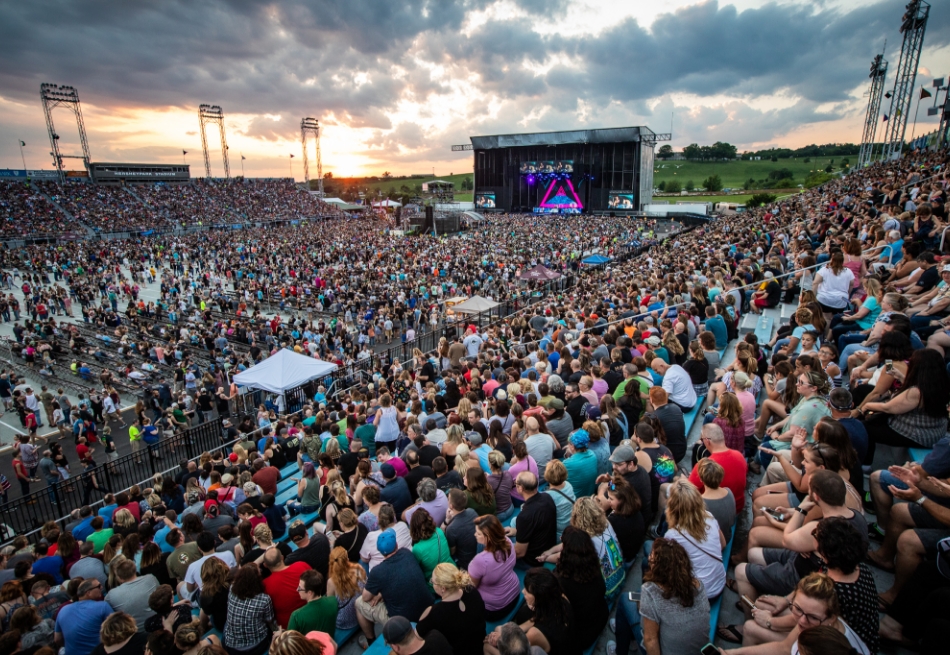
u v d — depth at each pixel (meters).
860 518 3.60
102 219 66.75
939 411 4.92
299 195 98.25
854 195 24.84
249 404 18.88
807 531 3.85
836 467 4.17
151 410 19.61
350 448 9.28
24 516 13.03
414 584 4.56
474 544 5.29
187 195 82.88
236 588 4.80
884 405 5.15
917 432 5.00
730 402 5.70
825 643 2.62
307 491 8.30
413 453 7.02
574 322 14.24
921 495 4.07
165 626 4.75
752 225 28.97
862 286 9.55
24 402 17.91
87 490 13.30
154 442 15.94
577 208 80.81
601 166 79.19
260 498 7.49
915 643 3.67
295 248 50.88
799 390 5.51
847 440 4.28
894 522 4.23
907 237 10.67
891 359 5.54
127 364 22.25
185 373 19.53
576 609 3.95
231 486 8.77
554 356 11.34
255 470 8.90
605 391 8.41
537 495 5.07
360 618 5.07
